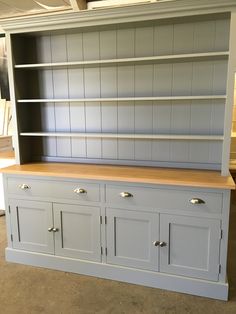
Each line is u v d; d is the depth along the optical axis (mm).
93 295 2123
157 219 2131
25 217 2516
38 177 2393
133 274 2248
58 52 2639
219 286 2047
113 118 2605
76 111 2695
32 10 3271
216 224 1996
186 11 2012
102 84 2584
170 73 2396
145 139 2533
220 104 2318
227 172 2148
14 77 2539
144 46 2412
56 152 2826
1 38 4211
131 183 2145
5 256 2645
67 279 2332
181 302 2039
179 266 2135
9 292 2172
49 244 2475
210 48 2264
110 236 2277
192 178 2086
